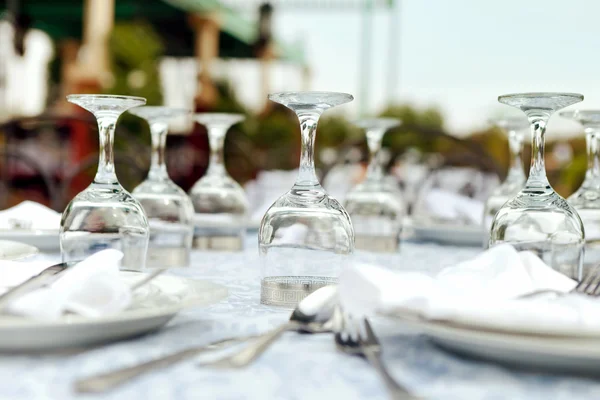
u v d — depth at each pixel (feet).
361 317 1.63
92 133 12.91
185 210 3.07
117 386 1.23
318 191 2.25
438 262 3.36
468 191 7.86
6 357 1.43
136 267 2.42
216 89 18.22
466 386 1.29
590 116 2.57
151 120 3.12
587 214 2.67
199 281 2.00
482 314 1.43
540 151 2.17
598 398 1.25
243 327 1.76
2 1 15.80
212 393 1.22
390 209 3.78
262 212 4.90
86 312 1.46
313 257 2.14
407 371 1.39
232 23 19.97
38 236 3.17
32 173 11.80
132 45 16.17
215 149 3.86
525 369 1.40
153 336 1.64
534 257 1.97
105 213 2.38
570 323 1.38
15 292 1.61
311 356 1.47
